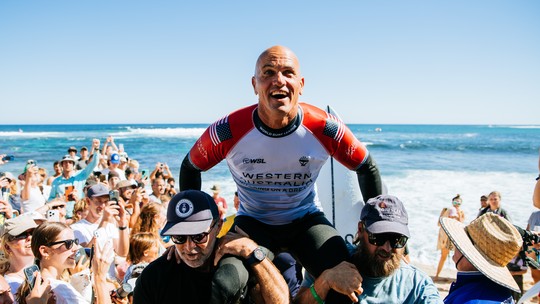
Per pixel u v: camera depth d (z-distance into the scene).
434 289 2.44
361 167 2.74
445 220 2.89
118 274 4.20
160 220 4.96
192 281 2.30
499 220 2.70
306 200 2.78
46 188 8.72
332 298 2.35
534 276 6.02
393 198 2.51
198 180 2.85
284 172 2.56
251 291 2.24
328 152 2.63
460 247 2.64
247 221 2.71
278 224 2.69
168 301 2.29
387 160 33.03
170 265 2.37
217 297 2.06
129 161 11.95
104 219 4.65
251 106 2.60
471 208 14.55
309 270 2.52
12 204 7.24
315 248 2.48
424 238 10.93
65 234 3.38
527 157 36.66
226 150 2.58
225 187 18.03
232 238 2.36
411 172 25.25
